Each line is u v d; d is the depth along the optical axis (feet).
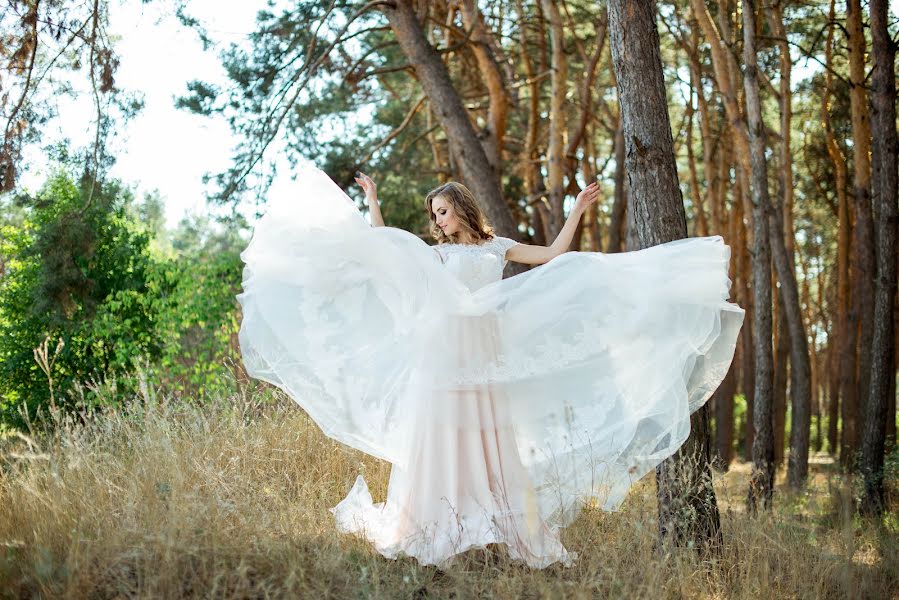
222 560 11.66
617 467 13.99
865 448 25.09
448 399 13.56
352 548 13.23
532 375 13.84
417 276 13.73
